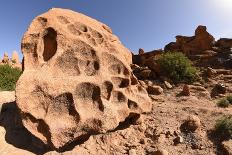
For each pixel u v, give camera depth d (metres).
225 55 21.08
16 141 8.87
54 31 9.38
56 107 8.43
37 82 8.48
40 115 8.26
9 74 17.28
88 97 8.93
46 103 8.35
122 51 11.27
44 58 9.28
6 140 8.78
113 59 9.95
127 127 9.73
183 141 8.95
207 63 20.92
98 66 9.41
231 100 13.02
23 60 9.34
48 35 9.49
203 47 22.91
